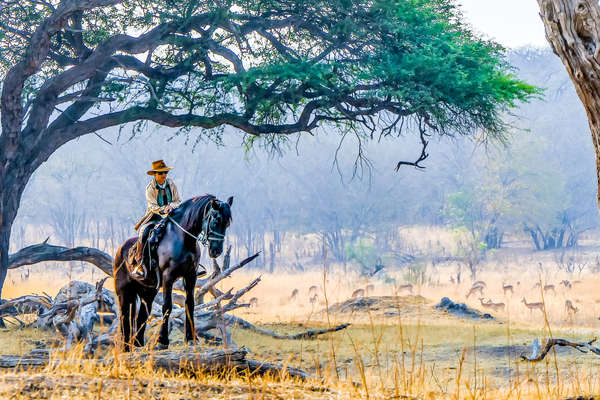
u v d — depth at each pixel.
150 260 18.22
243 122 47.91
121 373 12.30
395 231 152.75
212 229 17.55
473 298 80.44
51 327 31.73
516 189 153.50
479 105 47.97
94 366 12.70
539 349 25.67
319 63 46.12
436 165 170.38
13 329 32.91
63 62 50.06
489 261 141.00
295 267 142.00
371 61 46.84
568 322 54.31
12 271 123.06
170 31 46.38
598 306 70.00
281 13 49.66
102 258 45.31
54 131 45.31
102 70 47.66
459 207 155.62
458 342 31.84
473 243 131.88
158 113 47.03
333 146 163.12
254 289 98.69
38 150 44.31
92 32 50.12
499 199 151.12
